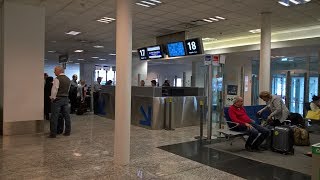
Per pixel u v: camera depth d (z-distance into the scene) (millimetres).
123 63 4480
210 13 7488
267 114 6926
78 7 7082
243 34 10578
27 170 4043
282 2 6352
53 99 6309
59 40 12789
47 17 8227
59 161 4520
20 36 6641
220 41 12477
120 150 4480
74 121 9086
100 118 9914
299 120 7367
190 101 8695
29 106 6781
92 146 5582
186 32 10227
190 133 7355
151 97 7988
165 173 4086
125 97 4512
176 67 21688
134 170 4188
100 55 19062
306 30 9352
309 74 11266
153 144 5953
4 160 4508
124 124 4504
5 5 6434
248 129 5469
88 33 10875
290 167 4473
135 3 6676
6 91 6488
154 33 10578
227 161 4773
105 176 3883
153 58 9836
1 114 6715
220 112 7922
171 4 6711
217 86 7984
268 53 7445
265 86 7527
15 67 6590
